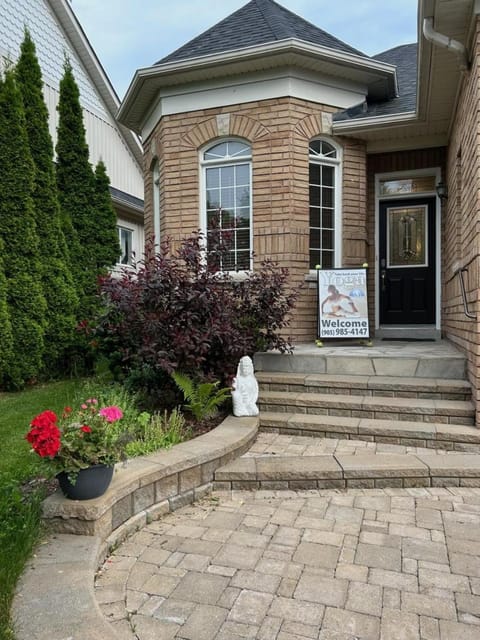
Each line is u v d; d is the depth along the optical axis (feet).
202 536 9.28
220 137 23.12
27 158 21.07
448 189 23.21
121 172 45.52
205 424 14.37
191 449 11.57
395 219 26.25
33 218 21.21
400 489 11.46
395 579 7.76
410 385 15.12
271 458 12.33
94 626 5.94
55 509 8.42
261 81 22.16
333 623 6.72
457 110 18.81
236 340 15.20
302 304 22.16
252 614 6.92
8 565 7.13
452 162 21.31
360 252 23.84
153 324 14.12
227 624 6.71
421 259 25.93
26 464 11.19
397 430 13.60
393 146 24.20
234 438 12.60
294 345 20.72
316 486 11.51
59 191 25.62
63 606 6.31
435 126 22.18
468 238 15.07
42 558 7.55
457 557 8.41
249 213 23.04
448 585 7.60
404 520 9.84
